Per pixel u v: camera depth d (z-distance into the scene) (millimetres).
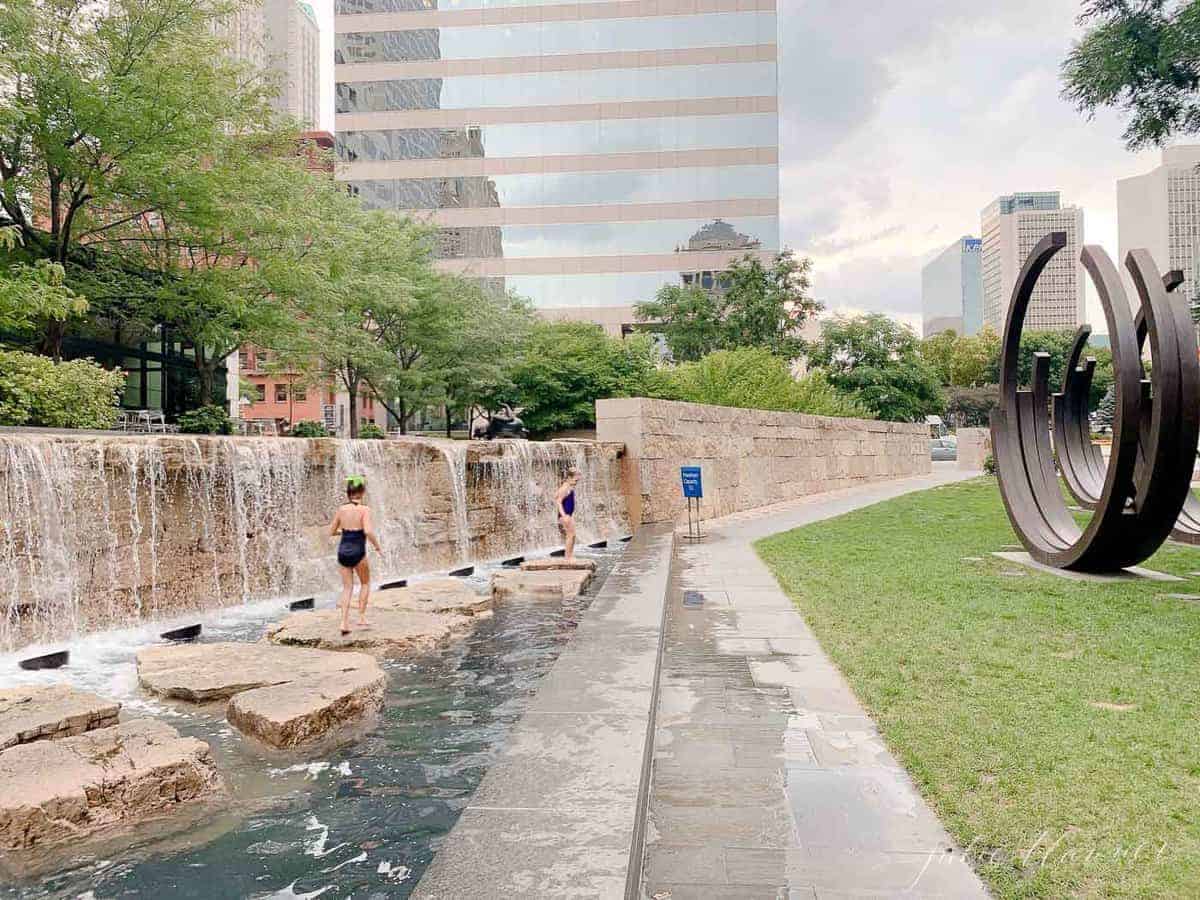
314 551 11078
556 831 3021
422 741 5352
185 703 5992
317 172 27531
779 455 26109
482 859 2787
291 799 4449
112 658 7453
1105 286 10094
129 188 17219
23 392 12945
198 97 17312
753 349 32656
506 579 11102
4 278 13312
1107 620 7840
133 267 20500
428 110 53500
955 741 4617
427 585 10609
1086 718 4977
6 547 7512
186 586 9312
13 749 4574
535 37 52969
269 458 10414
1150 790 3934
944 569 11227
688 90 52250
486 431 24500
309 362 26391
